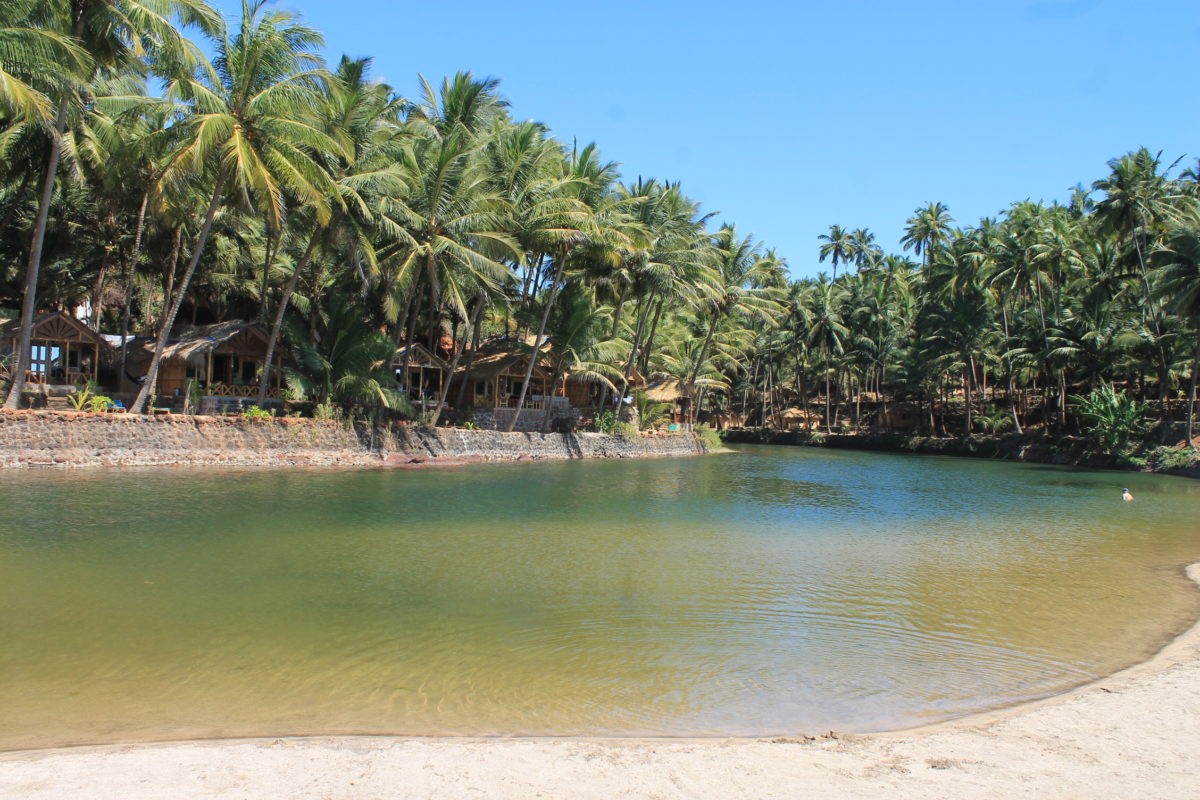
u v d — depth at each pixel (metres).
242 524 19.78
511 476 34.72
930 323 67.06
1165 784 7.13
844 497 31.09
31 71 23.30
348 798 6.72
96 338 35.44
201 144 25.50
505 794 6.85
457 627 12.12
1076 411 54.75
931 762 7.61
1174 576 16.69
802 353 86.81
